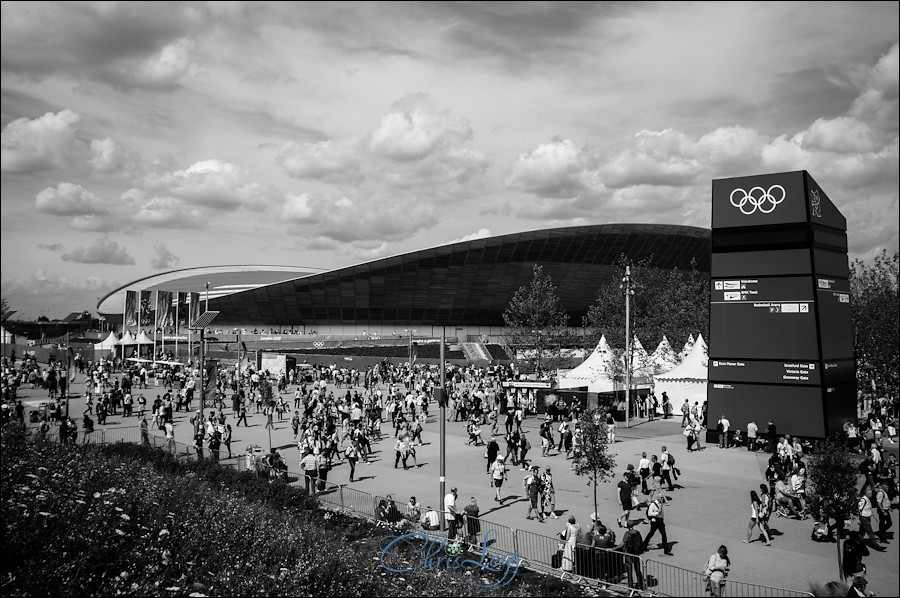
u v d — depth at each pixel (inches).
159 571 542.9
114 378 2455.7
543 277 4104.3
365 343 3777.1
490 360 3238.2
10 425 897.5
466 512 794.2
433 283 4030.5
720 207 1535.4
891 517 887.7
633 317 2396.7
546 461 1275.8
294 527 734.5
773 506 933.8
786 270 1453.0
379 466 1220.5
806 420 1407.5
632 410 1942.7
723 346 1509.6
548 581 655.8
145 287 5088.6
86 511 605.6
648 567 690.8
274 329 4217.5
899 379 1542.8
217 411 1863.9
